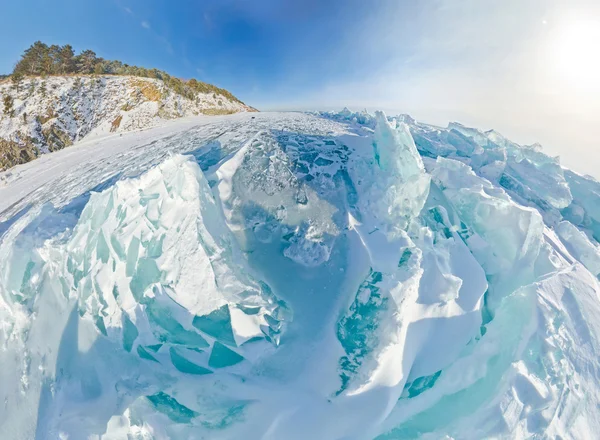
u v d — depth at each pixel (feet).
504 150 52.16
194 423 21.27
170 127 96.68
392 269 27.50
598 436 22.02
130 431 19.39
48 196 54.90
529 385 22.56
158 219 26.17
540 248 32.65
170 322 24.36
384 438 22.18
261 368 24.02
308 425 21.31
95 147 86.28
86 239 27.14
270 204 32.99
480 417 22.07
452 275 27.73
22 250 26.16
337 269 29.53
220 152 49.67
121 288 25.07
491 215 34.14
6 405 21.33
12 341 23.57
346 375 23.07
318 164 40.32
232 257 27.22
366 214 34.14
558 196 47.42
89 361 23.57
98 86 121.29
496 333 26.81
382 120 37.45
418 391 24.57
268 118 77.71
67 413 20.53
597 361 25.05
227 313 24.39
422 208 35.09
